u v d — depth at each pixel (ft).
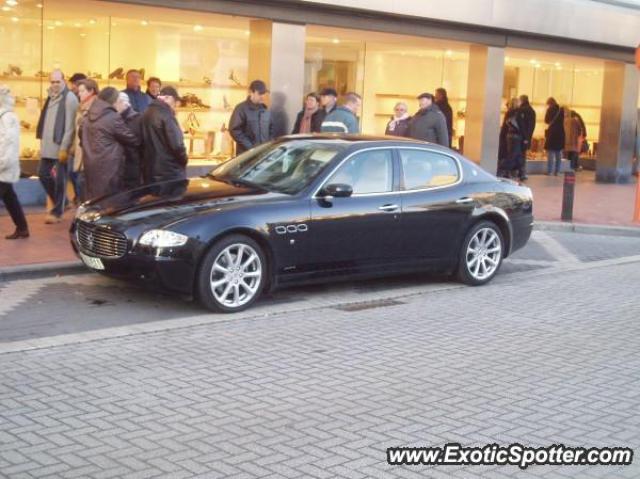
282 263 28.09
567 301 30.89
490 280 33.88
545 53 68.74
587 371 22.33
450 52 68.39
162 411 18.63
